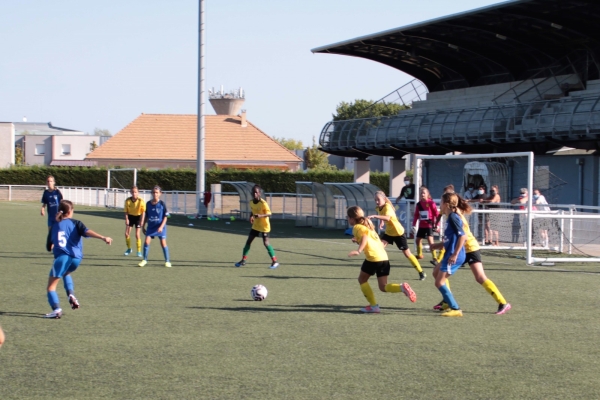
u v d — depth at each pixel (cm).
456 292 1162
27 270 1388
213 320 901
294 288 1183
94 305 1005
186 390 600
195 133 7119
